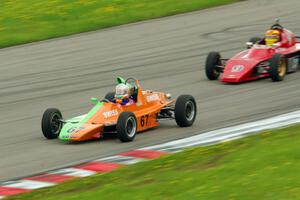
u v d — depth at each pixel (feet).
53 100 268.21
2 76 319.68
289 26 382.22
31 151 197.47
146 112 210.79
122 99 207.10
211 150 181.27
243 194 140.67
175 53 340.59
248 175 151.64
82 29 397.39
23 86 297.33
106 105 204.54
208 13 419.13
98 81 297.12
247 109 233.76
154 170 169.07
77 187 161.48
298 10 417.28
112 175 168.04
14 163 187.11
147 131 211.61
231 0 446.19
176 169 167.32
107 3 432.66
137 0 437.58
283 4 434.30
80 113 245.86
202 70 303.89
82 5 430.20
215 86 271.69
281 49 278.46
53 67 329.93
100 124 199.31
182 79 288.92
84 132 195.83
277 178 147.43
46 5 434.71
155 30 388.98
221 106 240.12
